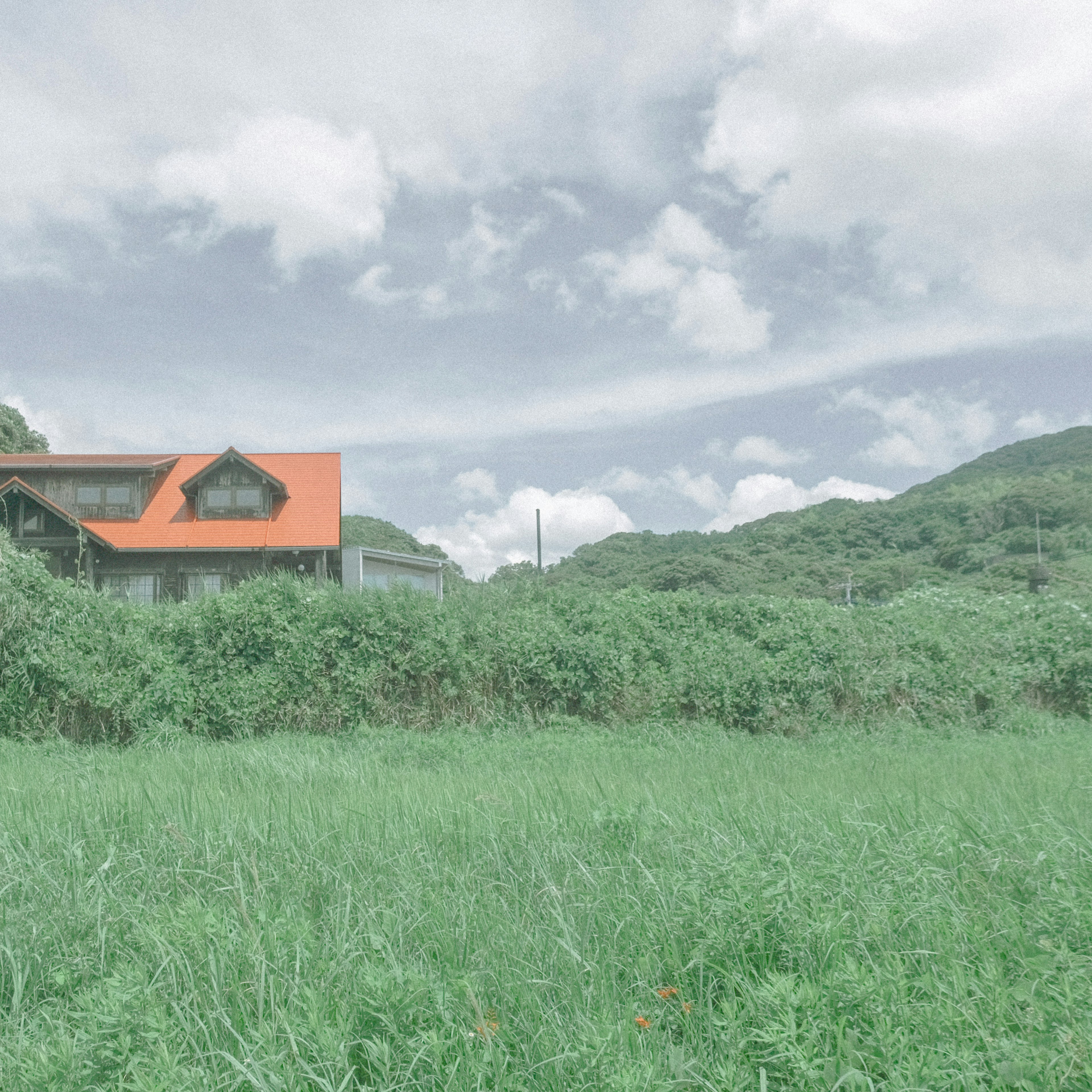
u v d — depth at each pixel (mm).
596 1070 2408
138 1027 2559
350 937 3309
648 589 15562
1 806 5594
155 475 32750
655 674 12891
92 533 28406
